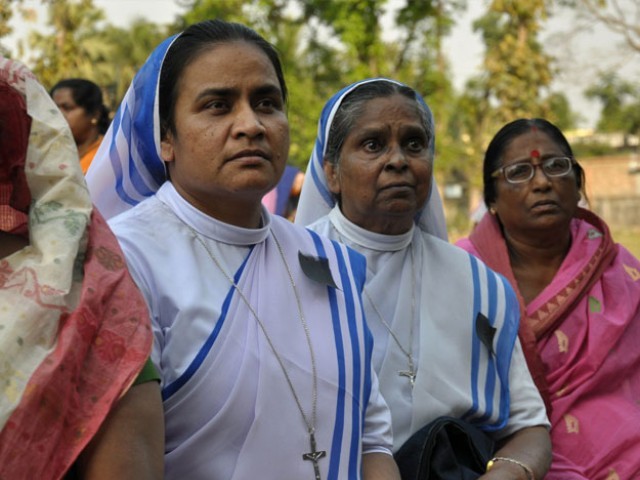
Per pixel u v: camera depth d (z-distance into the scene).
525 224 3.93
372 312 3.24
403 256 3.36
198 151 2.51
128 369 1.99
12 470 1.84
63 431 1.91
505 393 3.27
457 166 27.36
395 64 20.11
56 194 2.03
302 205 3.66
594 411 3.74
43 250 1.98
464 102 27.17
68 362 1.91
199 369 2.37
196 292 2.45
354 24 18.56
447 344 3.23
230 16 19.48
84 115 6.03
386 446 2.72
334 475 2.46
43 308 1.92
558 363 3.81
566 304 3.86
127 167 2.73
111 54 28.28
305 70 21.14
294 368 2.46
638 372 3.90
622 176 42.59
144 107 2.64
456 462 2.93
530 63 24.20
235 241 2.58
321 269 2.64
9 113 2.08
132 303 2.05
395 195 3.26
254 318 2.48
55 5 19.53
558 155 3.91
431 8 19.50
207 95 2.51
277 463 2.39
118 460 1.96
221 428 2.37
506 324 3.35
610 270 3.97
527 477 3.00
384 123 3.28
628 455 3.65
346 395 2.52
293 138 19.52
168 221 2.57
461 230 29.88
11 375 1.87
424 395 3.13
